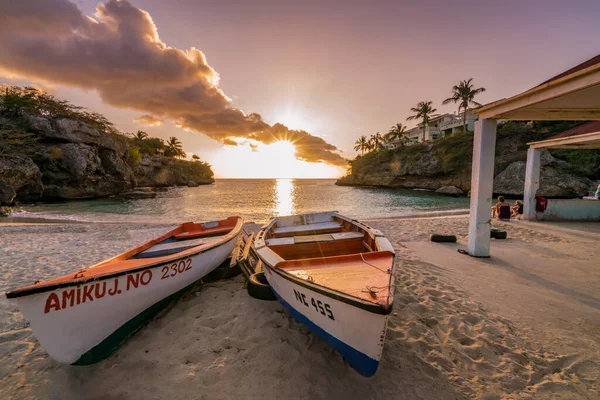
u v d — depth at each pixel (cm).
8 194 2317
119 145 4756
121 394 268
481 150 657
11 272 605
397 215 1945
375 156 6644
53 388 276
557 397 258
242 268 543
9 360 314
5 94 3747
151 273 370
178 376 289
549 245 805
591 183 2956
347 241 541
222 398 262
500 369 295
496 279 540
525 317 397
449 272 579
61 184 3525
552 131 3622
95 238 1012
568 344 336
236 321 390
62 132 3631
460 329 366
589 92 434
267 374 290
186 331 370
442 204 2922
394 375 287
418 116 5681
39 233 1106
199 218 1884
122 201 3400
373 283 290
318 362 309
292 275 323
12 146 3022
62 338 285
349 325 266
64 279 286
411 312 410
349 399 258
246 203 3291
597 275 560
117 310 327
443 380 280
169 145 9544
